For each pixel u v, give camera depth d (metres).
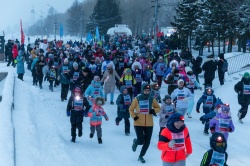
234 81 21.45
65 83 17.34
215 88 21.08
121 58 20.38
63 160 8.60
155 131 12.73
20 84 18.73
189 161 9.61
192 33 36.56
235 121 14.51
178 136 6.79
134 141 9.41
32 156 8.08
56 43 42.28
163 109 10.48
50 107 15.61
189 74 16.05
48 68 21.42
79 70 17.47
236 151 10.77
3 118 9.48
